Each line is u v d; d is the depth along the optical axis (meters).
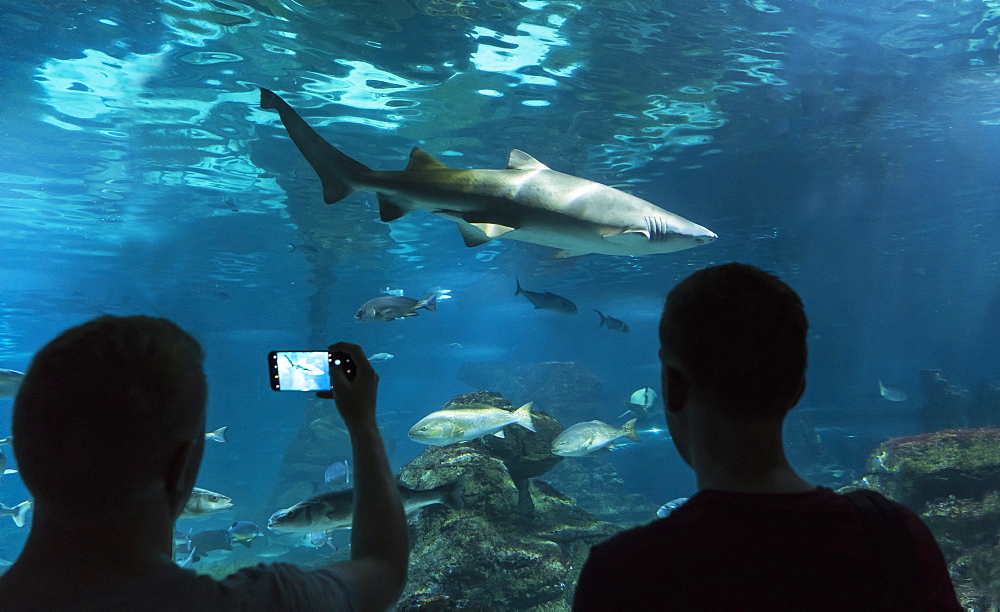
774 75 13.19
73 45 11.14
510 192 5.32
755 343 1.36
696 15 11.00
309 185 18.94
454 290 38.38
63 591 1.10
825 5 11.16
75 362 1.14
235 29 10.79
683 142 16.12
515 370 29.44
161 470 1.19
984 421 24.88
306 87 12.89
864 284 45.22
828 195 21.88
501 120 14.49
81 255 26.77
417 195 5.23
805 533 1.25
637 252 5.81
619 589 1.25
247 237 25.02
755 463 1.38
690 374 1.43
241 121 14.55
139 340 1.20
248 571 1.30
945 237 31.58
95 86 12.68
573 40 11.46
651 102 13.93
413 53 11.69
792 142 16.81
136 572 1.14
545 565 8.34
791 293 1.47
